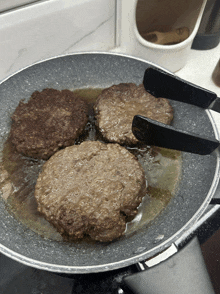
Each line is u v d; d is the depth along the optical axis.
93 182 0.71
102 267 0.53
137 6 0.83
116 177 0.72
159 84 0.58
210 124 0.76
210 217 0.70
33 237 0.67
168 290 0.53
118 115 0.86
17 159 0.81
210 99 0.54
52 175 0.73
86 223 0.66
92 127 0.89
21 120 0.83
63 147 0.82
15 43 0.87
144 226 0.70
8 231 0.67
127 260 0.54
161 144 0.58
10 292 0.63
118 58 0.91
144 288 0.54
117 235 0.66
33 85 0.90
